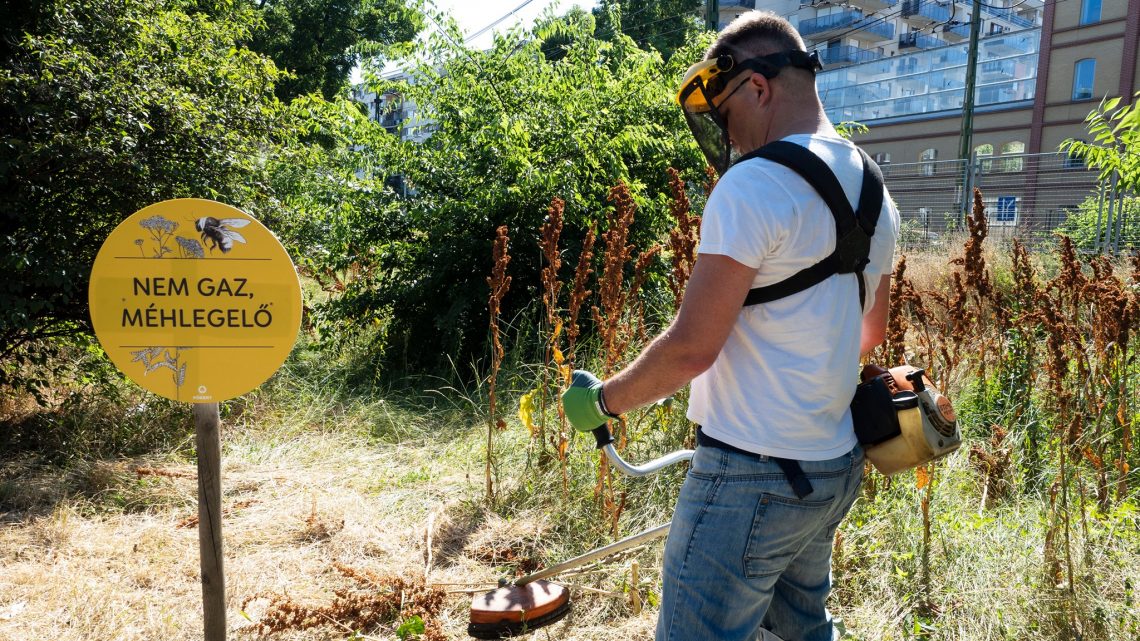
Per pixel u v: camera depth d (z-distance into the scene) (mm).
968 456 3891
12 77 4383
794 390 1575
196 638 2781
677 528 1715
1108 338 3643
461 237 6828
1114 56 31719
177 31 5766
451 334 6480
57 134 4316
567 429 4211
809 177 1544
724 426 1639
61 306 4867
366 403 5816
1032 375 4117
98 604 2939
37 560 3350
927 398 1717
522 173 6535
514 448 4445
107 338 2148
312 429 5344
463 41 7594
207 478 2283
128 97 4645
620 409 1660
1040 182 18891
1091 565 2951
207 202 2139
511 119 7008
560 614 2506
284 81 24016
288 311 2191
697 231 3816
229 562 3338
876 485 3604
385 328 7242
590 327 6430
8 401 5172
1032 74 35156
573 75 8320
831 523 1788
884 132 41656
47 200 4574
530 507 3898
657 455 4023
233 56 5977
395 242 7012
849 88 44062
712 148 1887
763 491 1598
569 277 6711
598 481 3674
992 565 3014
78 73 4555
